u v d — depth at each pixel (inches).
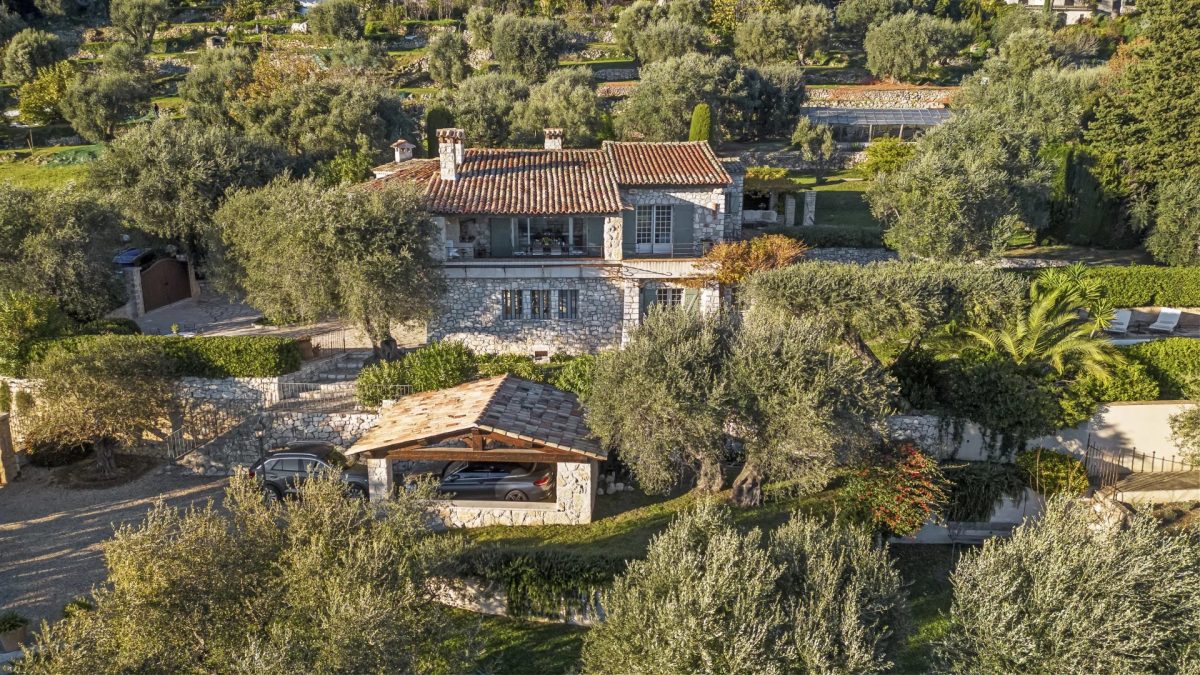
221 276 1366.9
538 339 1318.9
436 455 859.4
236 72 2950.3
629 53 3668.8
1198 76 1567.4
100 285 1359.5
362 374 1087.0
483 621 742.5
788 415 761.0
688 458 912.3
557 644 708.7
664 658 484.7
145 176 1603.1
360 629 473.4
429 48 3489.2
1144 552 557.6
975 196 1396.4
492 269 1284.4
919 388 1015.6
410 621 533.3
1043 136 1804.9
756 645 484.1
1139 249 1759.4
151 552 526.3
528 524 884.0
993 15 4202.8
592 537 846.5
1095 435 962.1
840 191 2357.3
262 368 1092.5
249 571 548.7
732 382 786.8
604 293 1302.9
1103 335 1154.7
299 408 1078.4
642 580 560.1
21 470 1076.5
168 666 498.6
